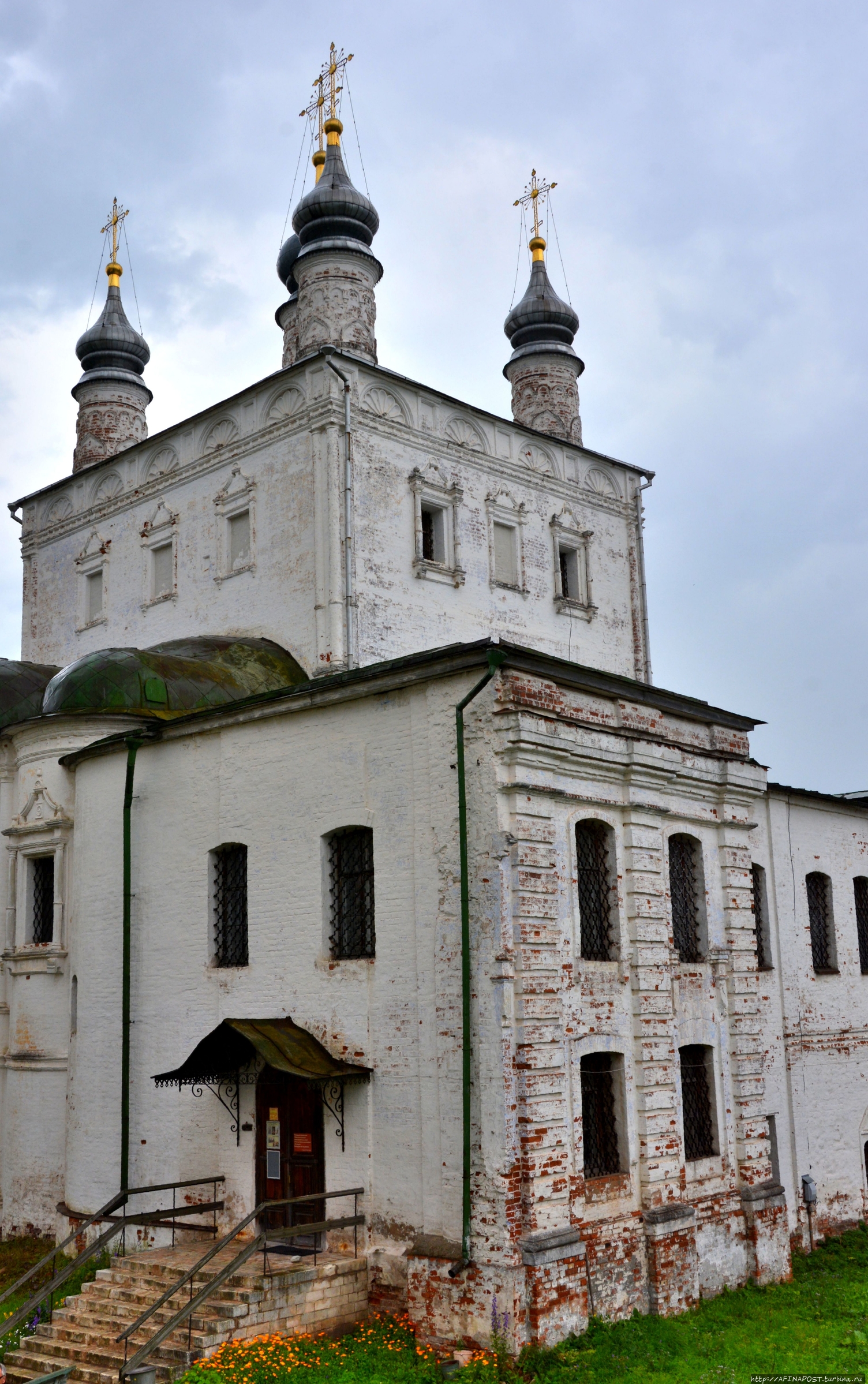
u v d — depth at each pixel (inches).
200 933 729.0
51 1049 836.6
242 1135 679.1
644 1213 639.8
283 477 986.1
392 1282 598.5
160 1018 739.4
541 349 1293.1
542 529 1128.2
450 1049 596.7
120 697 836.6
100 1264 703.7
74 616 1170.6
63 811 845.8
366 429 981.8
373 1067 629.0
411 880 629.6
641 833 687.7
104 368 1322.6
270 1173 661.3
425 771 631.8
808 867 967.0
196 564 1050.1
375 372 989.8
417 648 982.4
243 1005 697.0
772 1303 679.1
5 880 896.9
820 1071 928.9
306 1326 581.0
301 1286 582.6
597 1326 583.2
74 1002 815.1
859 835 1040.8
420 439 1025.5
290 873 687.7
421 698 641.6
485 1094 578.6
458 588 1029.8
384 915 639.1
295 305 1243.8
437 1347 562.3
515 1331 546.9
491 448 1095.0
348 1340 575.5
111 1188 748.0
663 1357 568.7
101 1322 593.6
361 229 1109.1
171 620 1061.8
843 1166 930.7
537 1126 579.2
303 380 984.9
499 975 584.7
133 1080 746.8
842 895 1003.9
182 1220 696.4
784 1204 748.0
